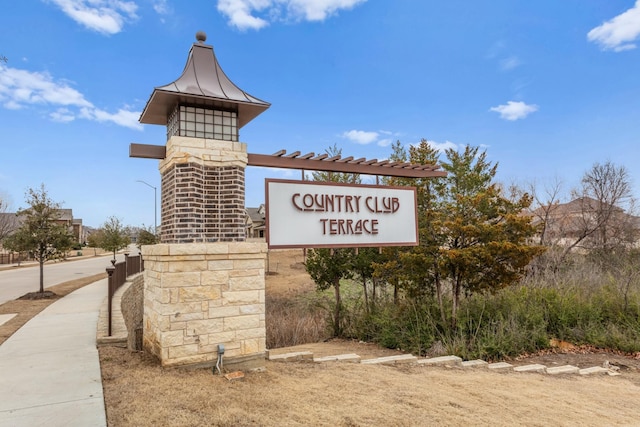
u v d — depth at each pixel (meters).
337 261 14.17
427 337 10.94
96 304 11.30
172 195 5.57
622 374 8.98
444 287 13.16
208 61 6.22
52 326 8.34
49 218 13.78
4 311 10.38
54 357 5.98
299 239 6.14
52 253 13.66
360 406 4.86
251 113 6.32
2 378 5.02
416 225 7.13
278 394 4.87
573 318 11.95
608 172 22.94
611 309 12.40
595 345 11.07
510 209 11.34
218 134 5.90
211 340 5.38
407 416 4.75
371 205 6.78
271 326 14.53
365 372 6.81
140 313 11.38
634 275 13.97
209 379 5.00
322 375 6.18
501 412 5.50
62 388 4.63
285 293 23.75
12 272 24.92
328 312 15.69
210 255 5.41
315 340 13.92
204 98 5.59
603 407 6.45
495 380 7.36
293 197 6.18
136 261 20.39
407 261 11.03
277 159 6.20
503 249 10.09
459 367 8.33
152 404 4.15
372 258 13.69
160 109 6.09
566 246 20.00
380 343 11.88
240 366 5.57
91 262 35.59
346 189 6.60
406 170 7.13
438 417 4.88
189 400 4.32
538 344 10.84
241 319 5.62
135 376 4.93
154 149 5.89
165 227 5.91
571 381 7.97
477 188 13.44
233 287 5.58
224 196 5.77
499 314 11.38
